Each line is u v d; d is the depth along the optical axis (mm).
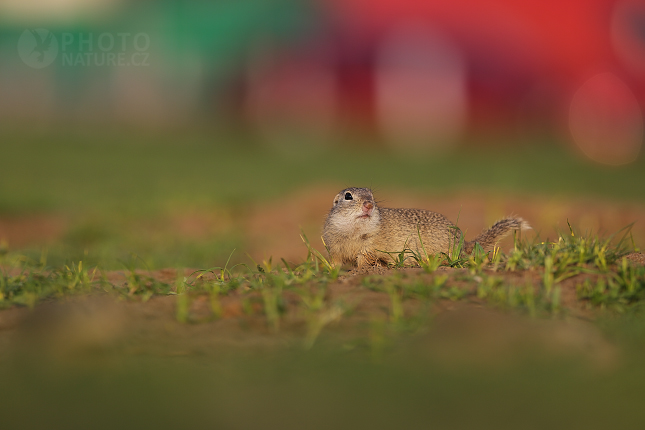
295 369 4953
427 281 6805
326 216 9508
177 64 47375
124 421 4016
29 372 4973
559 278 6785
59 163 30172
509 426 3943
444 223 9102
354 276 7266
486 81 37344
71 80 49625
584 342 5410
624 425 3949
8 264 10023
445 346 5383
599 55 36969
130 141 41031
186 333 5816
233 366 5031
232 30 44188
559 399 4336
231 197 19312
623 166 30938
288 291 6707
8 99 49625
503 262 7406
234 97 44594
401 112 37875
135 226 15438
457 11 37594
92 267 9781
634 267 6973
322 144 38719
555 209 14422
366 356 5234
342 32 38781
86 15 45875
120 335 5695
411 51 37500
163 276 8281
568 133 36562
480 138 37625
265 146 39094
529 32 37250
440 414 4137
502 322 5656
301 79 39406
